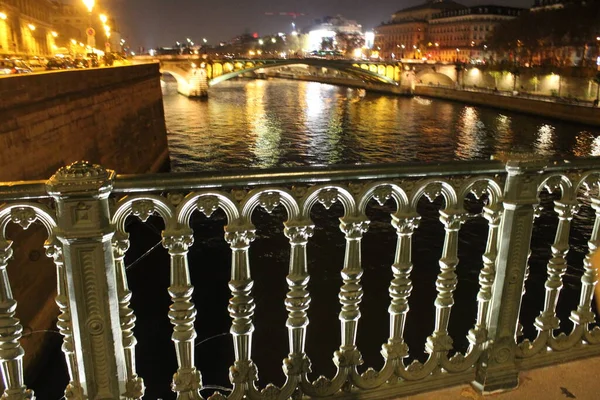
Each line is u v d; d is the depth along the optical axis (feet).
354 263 8.50
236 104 249.34
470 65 306.14
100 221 6.84
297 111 221.25
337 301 47.60
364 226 8.26
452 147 143.54
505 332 9.59
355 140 151.43
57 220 6.91
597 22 240.94
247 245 7.78
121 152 86.12
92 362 7.30
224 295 49.34
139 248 57.93
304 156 129.29
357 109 234.17
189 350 8.09
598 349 10.85
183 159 125.80
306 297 8.39
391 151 137.08
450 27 460.55
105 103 77.77
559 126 183.73
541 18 277.44
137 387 8.09
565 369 10.34
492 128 177.47
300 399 8.82
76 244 6.82
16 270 37.96
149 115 112.16
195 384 8.22
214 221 69.21
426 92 317.22
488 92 266.98
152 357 37.01
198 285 51.96
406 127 177.17
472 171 8.63
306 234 8.01
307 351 38.17
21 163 45.98
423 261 59.47
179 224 7.42
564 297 49.29
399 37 520.42
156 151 115.85
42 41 288.51
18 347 7.55
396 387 9.36
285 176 7.54
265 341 39.50
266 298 48.21
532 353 10.24
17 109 45.47
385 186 8.25
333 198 8.02
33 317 39.70
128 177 7.07
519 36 290.35
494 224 9.29
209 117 196.03
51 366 39.42
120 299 7.67
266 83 455.22
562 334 10.59
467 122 191.72
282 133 161.07
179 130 163.94
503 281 9.32
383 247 62.80
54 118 55.42
